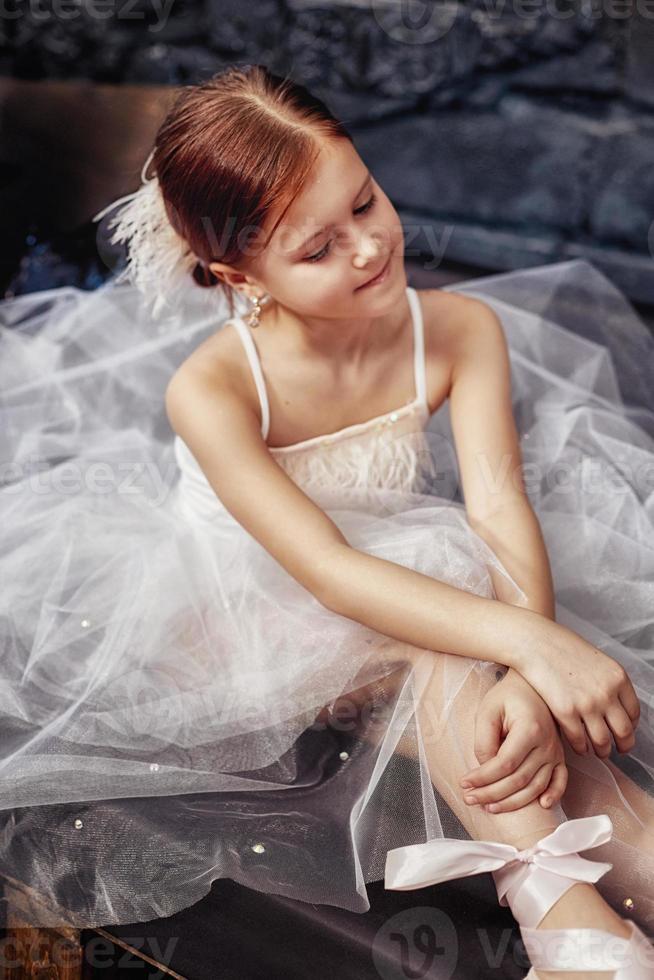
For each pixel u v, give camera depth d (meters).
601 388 1.57
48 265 1.89
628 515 1.32
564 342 1.60
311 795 1.06
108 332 1.66
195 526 1.30
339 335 1.21
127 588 1.22
